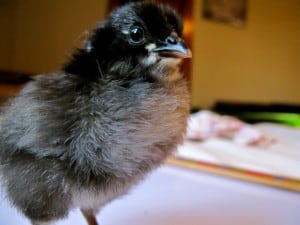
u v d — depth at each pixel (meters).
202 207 0.16
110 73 0.10
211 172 0.20
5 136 0.11
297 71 1.02
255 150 0.29
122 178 0.10
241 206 0.16
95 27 0.11
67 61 0.11
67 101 0.10
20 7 0.67
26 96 0.10
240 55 0.87
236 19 0.85
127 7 0.11
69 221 0.13
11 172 0.10
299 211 0.16
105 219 0.14
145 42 0.11
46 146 0.10
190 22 0.71
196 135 0.31
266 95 0.95
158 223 0.14
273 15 0.93
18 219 0.14
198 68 0.79
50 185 0.10
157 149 0.10
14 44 0.67
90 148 0.10
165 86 0.10
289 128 0.43
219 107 0.78
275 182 0.19
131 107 0.10
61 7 0.68
